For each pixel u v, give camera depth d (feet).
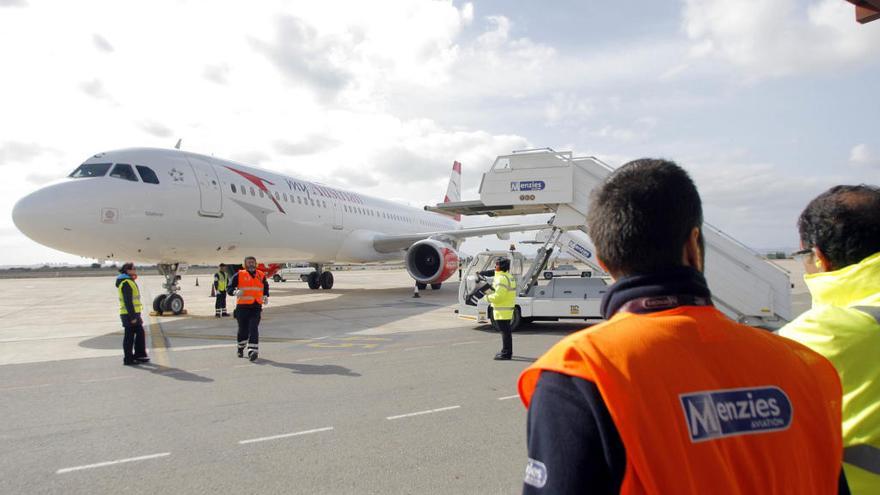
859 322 5.06
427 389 20.43
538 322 41.52
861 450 4.93
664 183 3.86
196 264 47.96
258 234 49.14
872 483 4.88
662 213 3.75
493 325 38.78
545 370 3.55
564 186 34.27
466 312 39.88
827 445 3.58
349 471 12.76
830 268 6.05
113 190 36.86
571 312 35.65
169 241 40.81
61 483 12.19
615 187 4.01
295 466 13.08
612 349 3.33
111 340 33.35
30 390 20.53
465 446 14.39
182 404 18.48
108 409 17.93
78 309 55.16
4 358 27.25
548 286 40.01
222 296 45.42
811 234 6.14
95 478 12.45
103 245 37.06
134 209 37.73
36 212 34.24
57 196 34.81
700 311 3.65
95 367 24.82
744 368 3.50
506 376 22.62
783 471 3.31
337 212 62.75
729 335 3.63
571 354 3.41
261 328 38.01
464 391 20.12
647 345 3.34
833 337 5.08
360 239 68.03
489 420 16.61
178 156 42.60
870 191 5.98
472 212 39.70
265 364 25.30
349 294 71.41
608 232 3.92
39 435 15.37
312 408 17.93
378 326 39.09
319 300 61.57
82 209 35.24
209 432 15.56
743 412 3.34
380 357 26.96
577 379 3.28
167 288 45.93
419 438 15.01
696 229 3.97
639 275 3.76
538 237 48.39
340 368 24.32
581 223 34.68
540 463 3.29
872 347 4.95
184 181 41.45
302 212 55.36
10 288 100.27
